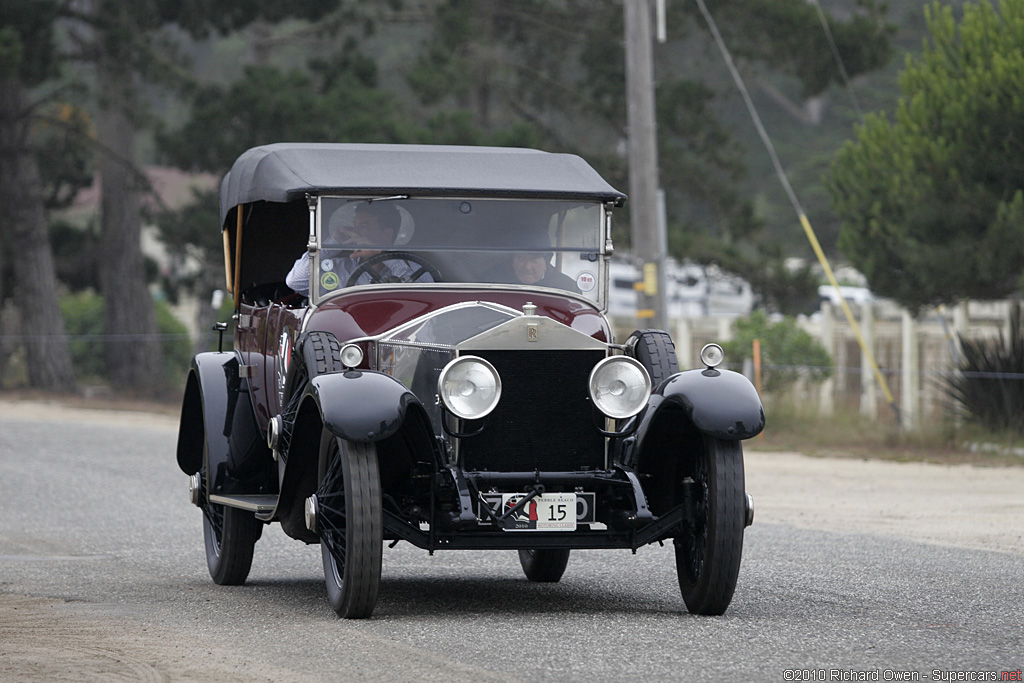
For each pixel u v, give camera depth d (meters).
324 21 126.88
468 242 27.33
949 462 56.53
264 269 32.62
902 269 64.94
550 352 24.58
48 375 115.31
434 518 23.94
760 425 23.59
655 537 24.58
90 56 117.12
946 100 62.72
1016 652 21.25
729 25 112.56
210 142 103.75
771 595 27.20
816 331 84.81
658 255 68.81
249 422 30.08
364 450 23.52
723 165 118.62
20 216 114.06
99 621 24.33
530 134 105.44
